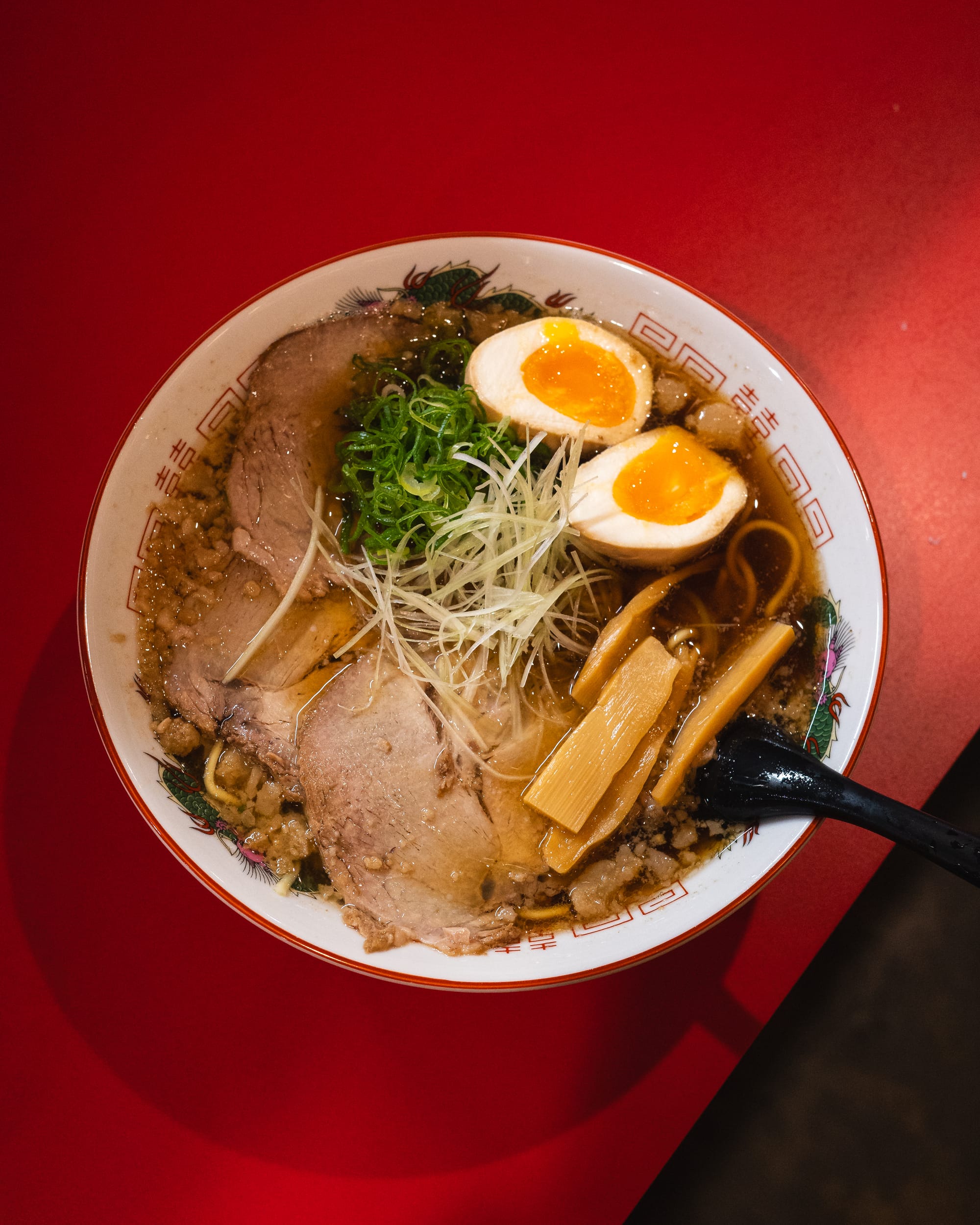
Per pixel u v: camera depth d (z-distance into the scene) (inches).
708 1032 13.2
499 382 12.8
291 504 12.9
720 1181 15.8
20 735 13.4
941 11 15.2
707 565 12.9
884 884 16.0
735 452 12.9
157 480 12.2
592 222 14.7
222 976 13.0
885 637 11.6
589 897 11.9
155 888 13.1
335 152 14.7
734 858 11.6
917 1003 16.0
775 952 13.3
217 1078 12.8
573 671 12.6
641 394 12.9
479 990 10.8
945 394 14.2
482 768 12.2
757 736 12.1
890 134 14.9
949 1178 15.6
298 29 15.0
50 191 14.6
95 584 11.6
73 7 15.1
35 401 14.2
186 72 14.9
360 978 13.0
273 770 12.3
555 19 15.1
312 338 12.7
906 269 14.5
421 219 14.6
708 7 15.2
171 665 12.3
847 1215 15.6
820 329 14.4
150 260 14.5
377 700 12.5
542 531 12.5
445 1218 12.7
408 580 12.5
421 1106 12.8
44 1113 12.6
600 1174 12.8
